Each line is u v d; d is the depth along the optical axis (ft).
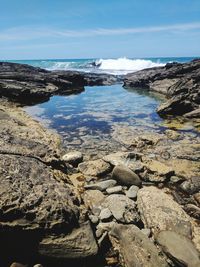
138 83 29.32
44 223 4.12
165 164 8.05
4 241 3.93
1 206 4.00
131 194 5.98
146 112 15.28
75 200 4.78
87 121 13.20
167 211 5.11
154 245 4.34
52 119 13.52
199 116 13.69
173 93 19.47
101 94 22.77
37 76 25.55
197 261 4.01
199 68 24.99
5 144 5.86
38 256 4.02
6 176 4.46
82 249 4.12
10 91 18.19
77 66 66.44
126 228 4.63
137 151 9.14
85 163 7.64
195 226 5.03
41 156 6.00
